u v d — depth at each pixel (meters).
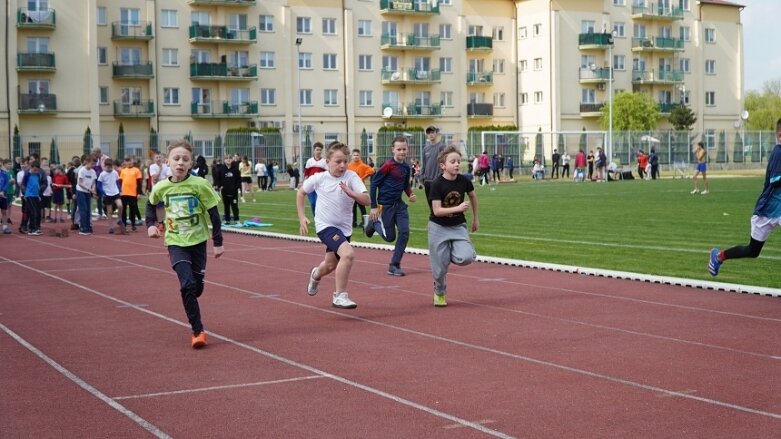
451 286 12.98
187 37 68.25
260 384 7.36
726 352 8.36
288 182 62.03
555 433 5.91
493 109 80.12
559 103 78.19
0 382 7.52
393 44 74.44
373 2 74.38
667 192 39.94
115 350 8.80
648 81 82.56
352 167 20.83
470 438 5.84
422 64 76.62
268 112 70.75
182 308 11.35
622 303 11.23
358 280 13.78
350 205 11.06
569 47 78.94
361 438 5.87
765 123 100.75
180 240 9.00
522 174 67.12
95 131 63.56
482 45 77.81
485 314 10.60
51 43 62.38
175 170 8.91
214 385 7.35
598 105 79.69
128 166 24.56
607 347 8.65
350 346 8.86
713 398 6.75
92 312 11.09
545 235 20.75
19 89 61.72
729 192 38.75
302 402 6.79
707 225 22.50
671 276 13.41
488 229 22.58
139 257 17.78
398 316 10.55
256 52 70.06
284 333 9.59
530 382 7.32
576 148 69.56
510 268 14.97
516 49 80.81
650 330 9.48
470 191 11.08
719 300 11.34
